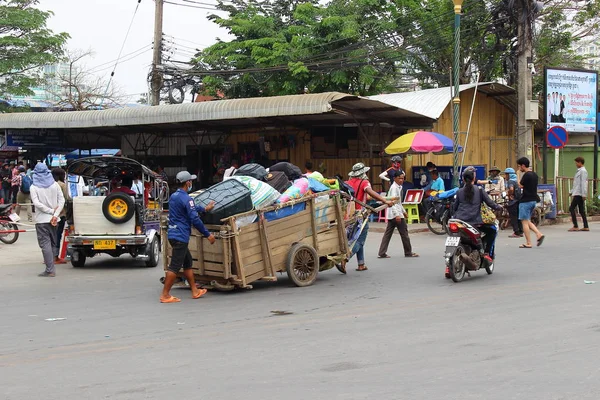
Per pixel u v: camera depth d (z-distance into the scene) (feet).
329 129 80.94
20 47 110.42
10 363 21.58
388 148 71.72
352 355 21.52
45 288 36.68
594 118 80.79
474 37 98.07
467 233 36.01
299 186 36.04
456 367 19.79
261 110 67.21
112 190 48.60
